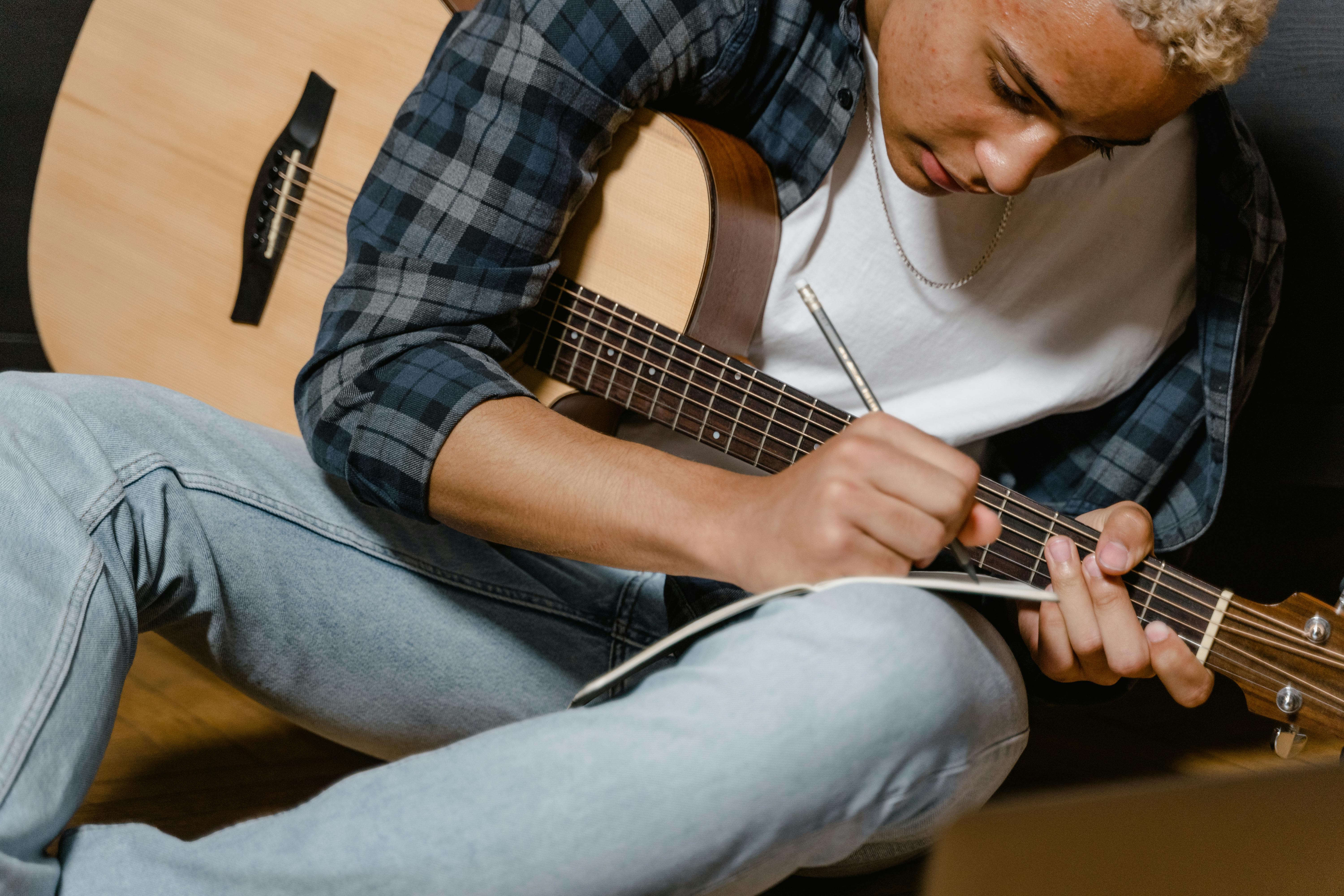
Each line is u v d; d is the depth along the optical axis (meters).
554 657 0.95
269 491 0.85
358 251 0.91
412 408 0.81
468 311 0.88
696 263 1.00
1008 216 1.06
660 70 0.97
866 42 1.03
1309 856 0.28
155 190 1.29
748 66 1.04
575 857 0.55
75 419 0.74
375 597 0.89
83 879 0.61
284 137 1.21
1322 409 1.39
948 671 0.60
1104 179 1.06
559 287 1.02
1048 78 0.76
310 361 0.90
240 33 1.26
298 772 1.10
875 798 0.60
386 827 0.56
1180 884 0.28
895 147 0.92
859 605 0.59
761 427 0.97
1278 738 0.86
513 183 0.90
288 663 0.88
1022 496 0.91
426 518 0.83
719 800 0.55
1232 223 1.07
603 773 0.55
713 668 0.58
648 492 0.73
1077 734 1.44
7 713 0.60
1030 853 0.27
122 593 0.71
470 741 0.59
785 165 1.08
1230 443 1.46
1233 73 0.74
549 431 0.79
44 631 0.63
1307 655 0.84
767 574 0.66
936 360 1.14
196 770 1.07
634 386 1.01
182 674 1.27
